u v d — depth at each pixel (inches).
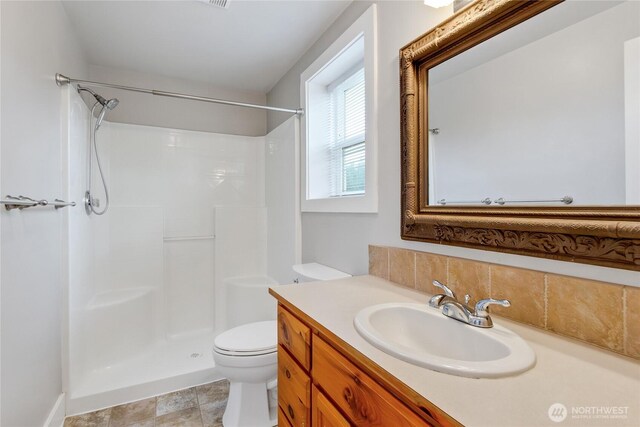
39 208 54.7
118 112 102.6
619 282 27.7
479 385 22.1
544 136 32.4
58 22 66.6
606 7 28.1
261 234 117.1
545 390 21.5
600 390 21.5
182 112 111.7
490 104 38.1
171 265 105.8
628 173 26.4
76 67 82.1
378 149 58.3
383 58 57.3
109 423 64.2
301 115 89.6
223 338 66.2
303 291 47.6
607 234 27.3
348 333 31.6
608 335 27.8
